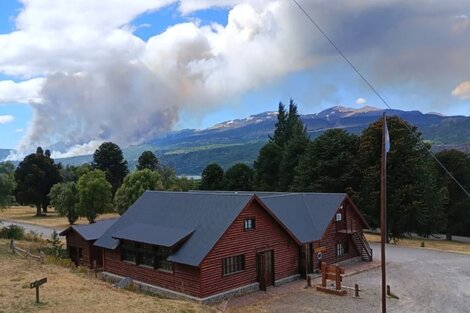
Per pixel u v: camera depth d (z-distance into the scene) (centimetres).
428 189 5775
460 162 7131
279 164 8706
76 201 7612
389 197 5719
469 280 3484
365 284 3353
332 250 4003
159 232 3222
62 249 4450
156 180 7362
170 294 2997
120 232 3444
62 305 2116
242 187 8894
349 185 6469
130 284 3030
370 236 6375
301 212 4044
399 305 2823
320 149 6931
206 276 2861
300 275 3594
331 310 2700
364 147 6169
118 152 11388
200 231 3080
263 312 2650
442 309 2750
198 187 9344
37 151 12025
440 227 6234
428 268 3938
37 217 9769
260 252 3247
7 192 5816
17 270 2914
